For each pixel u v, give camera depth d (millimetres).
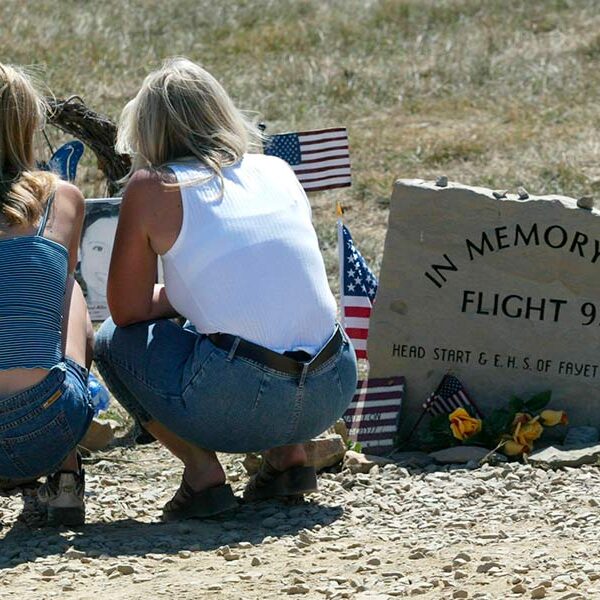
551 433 11156
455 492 9789
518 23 33312
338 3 36188
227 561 8094
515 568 7758
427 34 32750
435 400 11414
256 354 8445
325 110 27016
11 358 8094
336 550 8344
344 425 11164
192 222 8523
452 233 11312
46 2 35062
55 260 8281
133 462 11016
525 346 11305
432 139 24531
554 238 11141
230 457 10953
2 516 9289
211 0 36562
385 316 11477
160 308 9070
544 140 24219
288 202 8820
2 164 8422
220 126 8844
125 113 8977
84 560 8094
